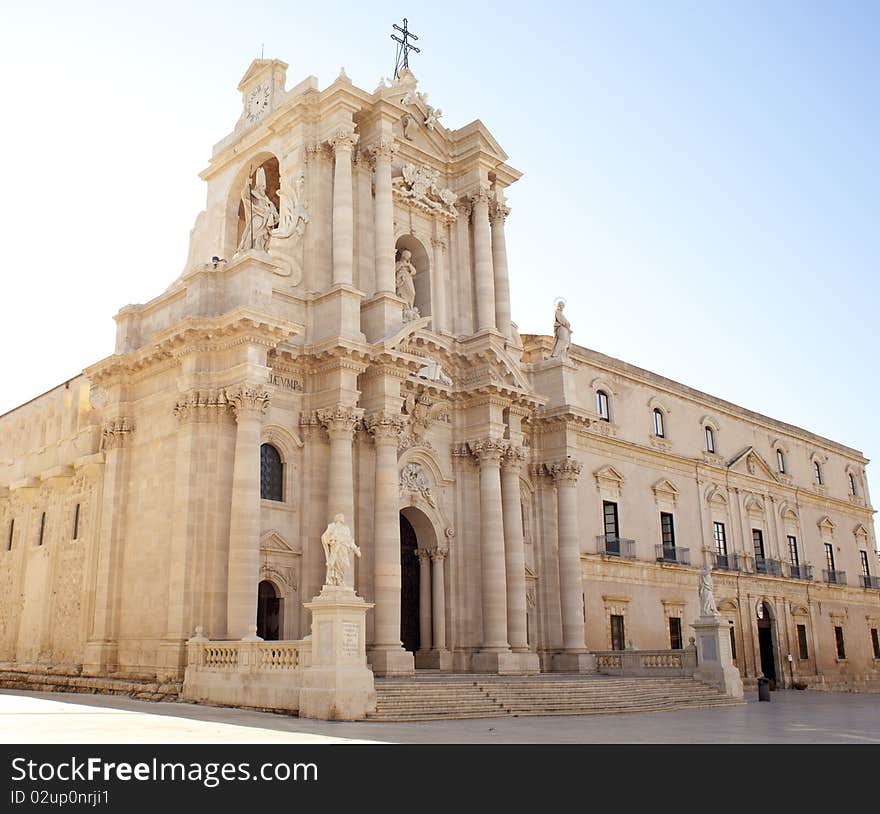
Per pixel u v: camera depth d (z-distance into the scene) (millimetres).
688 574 47219
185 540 25969
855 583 63656
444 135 38375
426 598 33250
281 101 35406
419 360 31375
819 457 63688
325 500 29406
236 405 26578
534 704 24641
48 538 35688
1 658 36781
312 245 31875
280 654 21844
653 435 47562
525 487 37844
